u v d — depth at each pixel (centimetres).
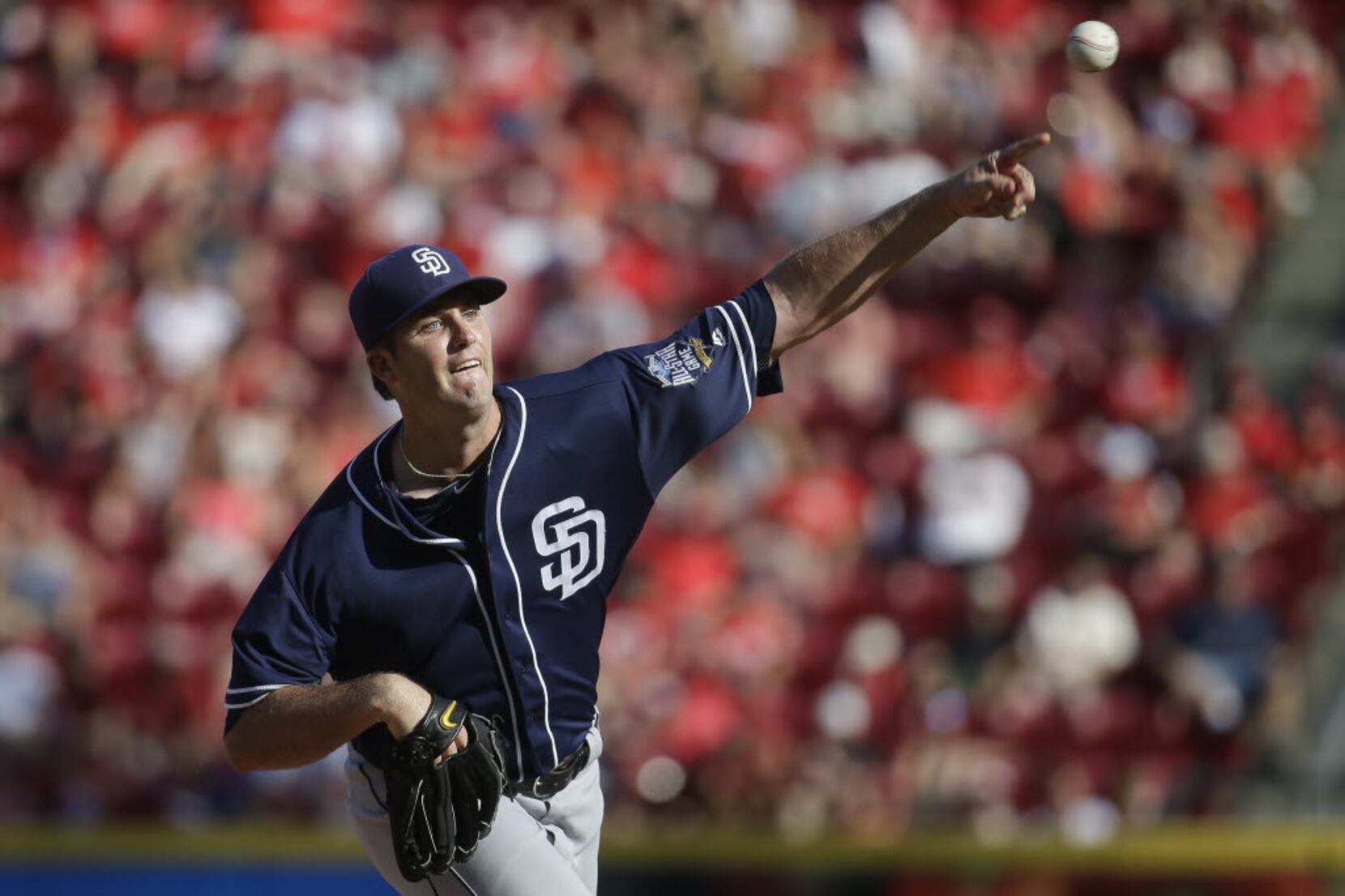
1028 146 1109
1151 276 3891
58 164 4097
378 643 1069
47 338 3797
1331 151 4209
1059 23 4291
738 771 2905
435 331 1057
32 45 4300
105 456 3531
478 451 1081
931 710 3067
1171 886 2367
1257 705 3084
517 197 3847
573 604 1095
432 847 1027
